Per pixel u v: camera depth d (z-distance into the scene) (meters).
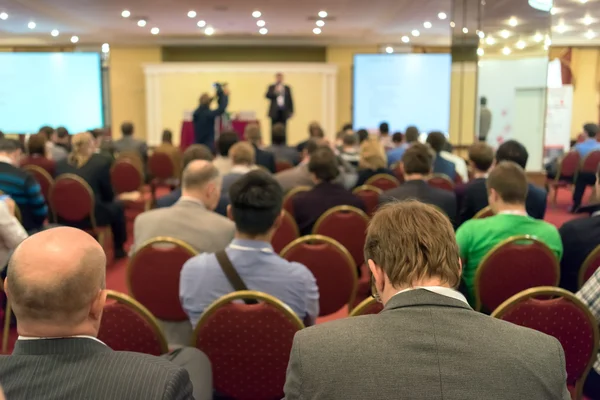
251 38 14.20
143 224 2.70
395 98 13.64
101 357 1.06
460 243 2.65
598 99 15.04
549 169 8.62
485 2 6.83
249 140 6.27
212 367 1.86
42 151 5.69
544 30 6.47
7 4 9.64
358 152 7.04
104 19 11.27
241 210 1.95
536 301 1.88
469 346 0.95
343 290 2.93
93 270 1.07
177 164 7.78
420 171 3.50
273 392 1.88
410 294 1.03
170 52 15.01
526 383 0.92
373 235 1.12
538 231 2.60
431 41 14.55
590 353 1.94
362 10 10.24
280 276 1.95
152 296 2.59
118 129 14.84
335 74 14.36
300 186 4.74
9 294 1.06
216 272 1.95
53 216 4.91
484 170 4.07
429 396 0.91
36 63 12.74
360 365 0.94
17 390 1.01
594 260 2.59
